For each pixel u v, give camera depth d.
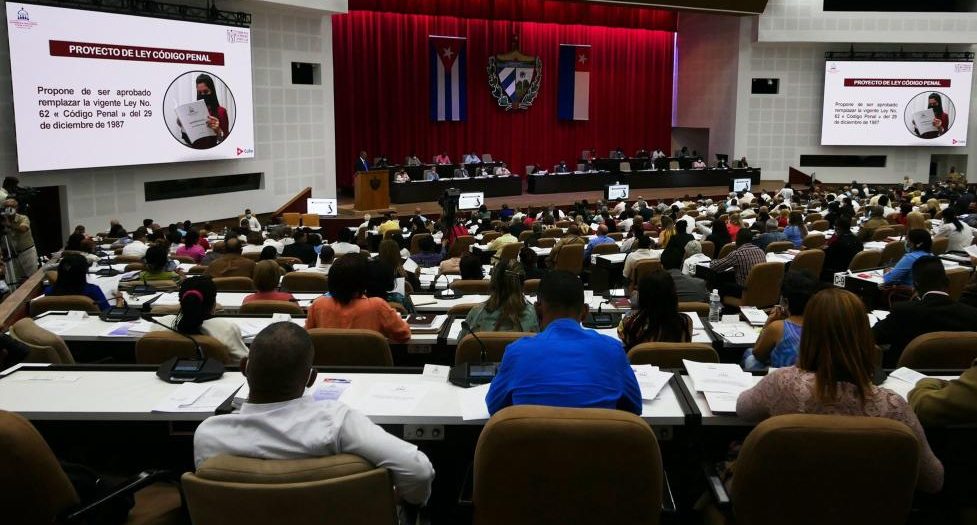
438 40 22.05
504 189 21.75
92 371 3.38
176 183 15.80
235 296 6.04
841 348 2.55
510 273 4.54
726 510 2.70
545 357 2.71
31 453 2.25
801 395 2.60
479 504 2.39
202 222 16.17
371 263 5.35
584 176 23.02
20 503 2.28
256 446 2.22
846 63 24.34
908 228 10.52
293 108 18.02
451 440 3.40
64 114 12.88
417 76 21.91
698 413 2.90
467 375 3.23
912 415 2.57
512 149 23.95
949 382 3.00
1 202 9.55
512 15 22.89
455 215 14.37
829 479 2.40
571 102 24.42
